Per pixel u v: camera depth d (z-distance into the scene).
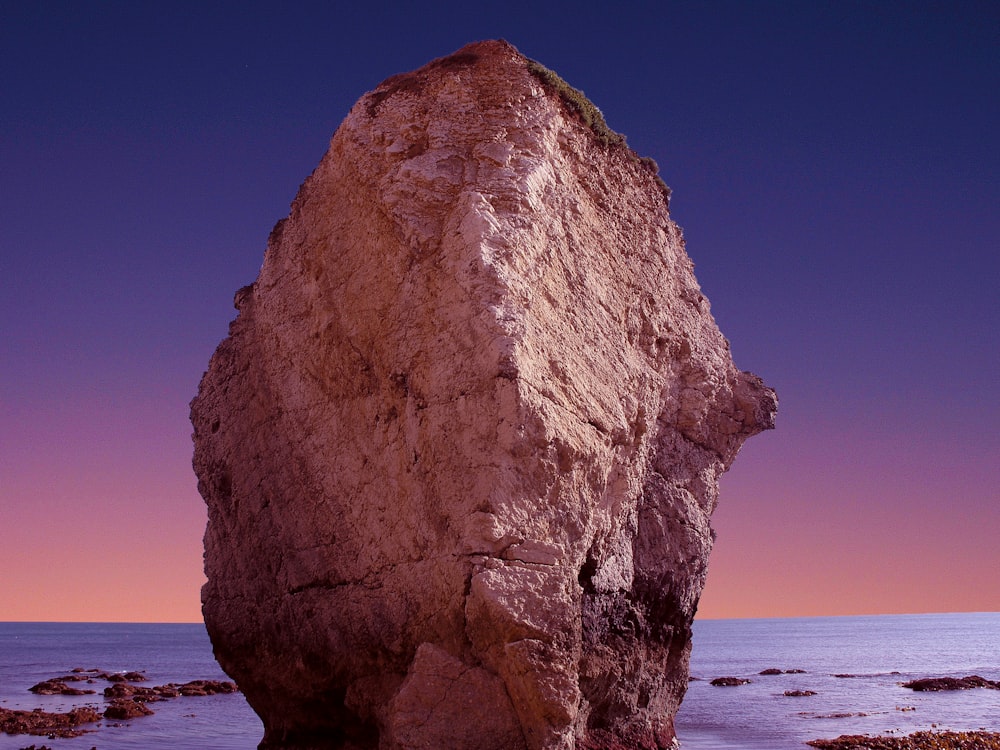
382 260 19.50
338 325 20.31
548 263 18.95
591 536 17.97
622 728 19.23
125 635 188.88
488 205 18.58
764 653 94.50
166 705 38.09
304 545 20.44
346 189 21.03
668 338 22.19
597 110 22.41
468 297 17.56
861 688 46.59
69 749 25.03
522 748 15.54
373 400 19.36
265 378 22.50
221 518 23.14
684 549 21.50
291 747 20.69
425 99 20.59
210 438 23.81
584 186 21.16
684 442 22.73
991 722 31.08
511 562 16.08
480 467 16.55
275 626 20.86
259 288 23.44
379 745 17.66
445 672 15.95
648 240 22.61
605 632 18.88
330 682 19.30
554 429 16.95
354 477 19.48
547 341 18.00
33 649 112.81
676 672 21.42
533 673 15.30
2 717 31.03
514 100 20.36
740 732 29.16
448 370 17.45
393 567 18.11
